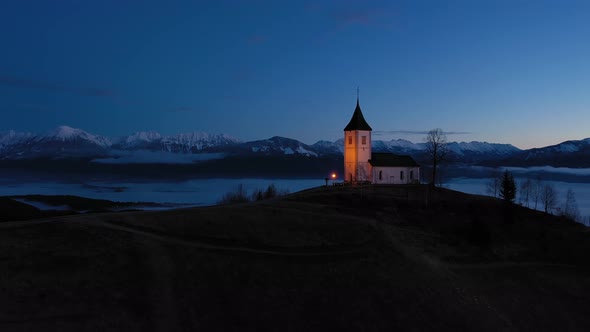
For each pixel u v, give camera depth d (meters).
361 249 68.81
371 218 85.19
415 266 65.56
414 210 94.94
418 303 57.00
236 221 73.44
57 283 49.88
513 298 62.97
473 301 59.78
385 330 51.66
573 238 88.56
